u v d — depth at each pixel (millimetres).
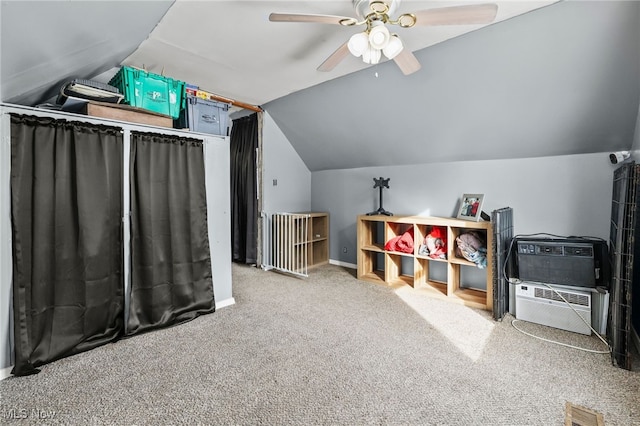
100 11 1558
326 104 3566
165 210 2500
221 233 2920
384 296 3195
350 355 2059
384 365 1938
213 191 2850
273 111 4164
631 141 2402
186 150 2625
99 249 2174
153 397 1646
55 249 1984
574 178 2713
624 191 1892
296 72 2977
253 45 2418
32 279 1897
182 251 2605
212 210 2846
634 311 2166
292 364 1954
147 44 2391
